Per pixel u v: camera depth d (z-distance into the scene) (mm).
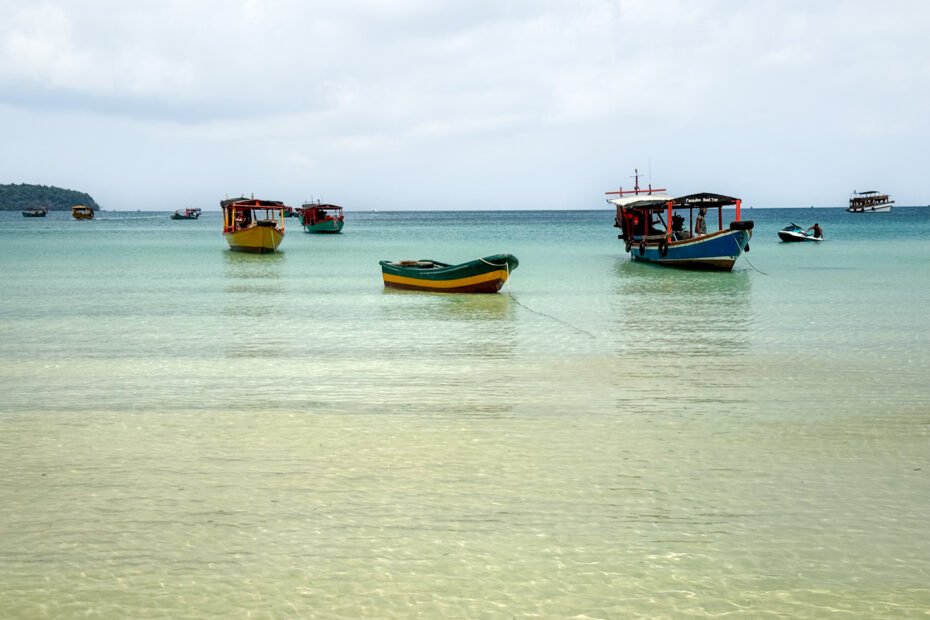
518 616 6301
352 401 12641
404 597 6566
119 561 7180
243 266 40812
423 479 9070
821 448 10109
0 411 12141
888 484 8883
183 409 12211
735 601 6488
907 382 13695
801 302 24719
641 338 18297
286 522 7953
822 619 6242
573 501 8422
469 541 7523
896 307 23391
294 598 6555
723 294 27109
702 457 9789
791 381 13812
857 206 151375
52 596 6609
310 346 17562
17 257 47250
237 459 9805
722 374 14430
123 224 132250
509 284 30891
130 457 9914
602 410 11984
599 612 6344
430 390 13328
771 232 84500
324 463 9633
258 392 13281
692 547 7387
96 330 19891
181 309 23844
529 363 15570
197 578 6875
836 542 7480
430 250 55531
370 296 27078
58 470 9453
